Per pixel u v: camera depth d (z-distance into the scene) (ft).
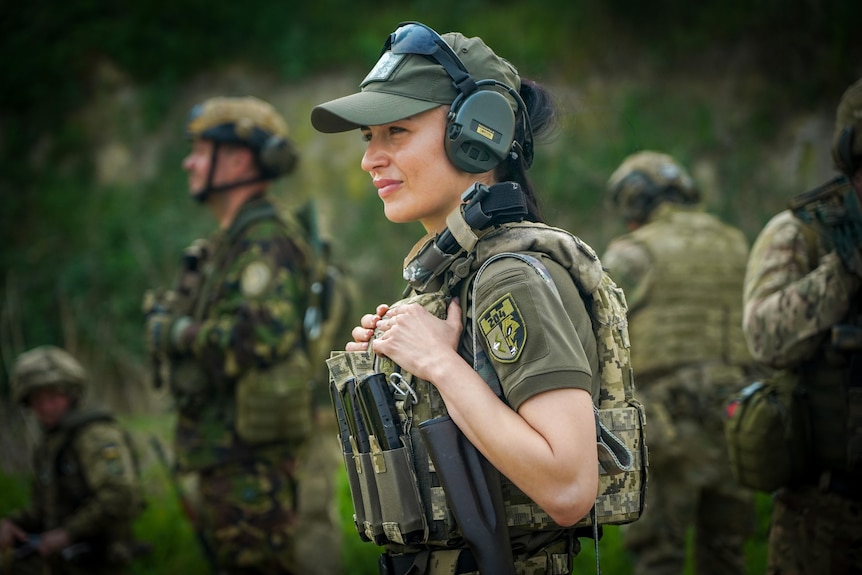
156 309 21.81
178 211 49.29
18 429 40.42
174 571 25.38
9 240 49.49
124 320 46.70
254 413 20.11
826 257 14.52
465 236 9.32
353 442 10.00
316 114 9.78
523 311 8.73
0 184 50.44
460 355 9.45
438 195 9.79
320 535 22.16
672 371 21.88
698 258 22.36
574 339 8.82
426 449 9.26
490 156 9.70
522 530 9.41
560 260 9.35
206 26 52.95
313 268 21.61
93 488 22.33
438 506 9.30
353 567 24.54
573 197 45.14
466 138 9.53
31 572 22.84
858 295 13.97
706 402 21.61
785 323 14.55
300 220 22.26
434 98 9.64
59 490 22.86
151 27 52.85
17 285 48.06
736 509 21.54
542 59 48.67
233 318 20.45
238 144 21.83
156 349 21.07
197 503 22.25
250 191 22.06
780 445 14.42
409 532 9.27
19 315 47.32
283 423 20.30
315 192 48.14
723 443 21.58
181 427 21.11
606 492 9.43
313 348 21.71
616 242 23.34
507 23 49.90
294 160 22.63
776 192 44.86
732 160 45.68
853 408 13.91
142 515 28.35
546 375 8.52
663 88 47.65
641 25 48.88
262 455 20.45
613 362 9.56
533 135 10.67
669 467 21.48
